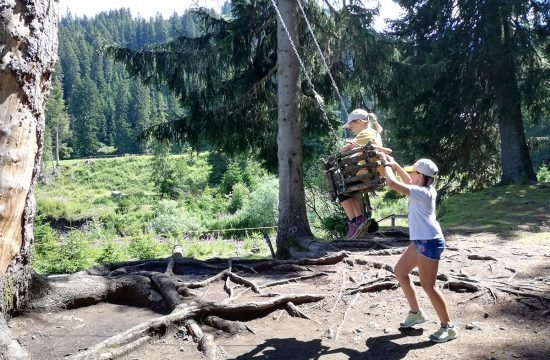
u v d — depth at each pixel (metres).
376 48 9.78
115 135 84.44
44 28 4.29
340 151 4.61
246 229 18.34
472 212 12.20
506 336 4.09
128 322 4.92
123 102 84.62
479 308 4.83
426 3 16.11
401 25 16.77
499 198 13.52
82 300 5.38
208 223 22.52
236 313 4.83
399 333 4.27
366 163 4.39
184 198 33.41
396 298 5.27
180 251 13.30
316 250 8.46
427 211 3.84
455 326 4.10
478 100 15.62
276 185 22.30
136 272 6.23
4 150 4.06
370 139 4.48
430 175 3.88
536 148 17.98
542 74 14.51
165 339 4.28
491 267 6.37
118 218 28.12
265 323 4.77
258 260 7.26
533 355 3.69
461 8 15.45
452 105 15.70
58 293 5.21
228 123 10.88
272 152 11.98
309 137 12.91
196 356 3.93
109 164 58.16
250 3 10.42
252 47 10.95
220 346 4.15
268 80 10.84
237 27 10.52
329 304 5.21
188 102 10.84
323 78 11.08
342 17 9.70
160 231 20.89
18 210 4.29
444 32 15.81
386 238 9.27
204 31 11.14
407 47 14.87
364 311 4.95
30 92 4.18
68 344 4.27
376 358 3.80
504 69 14.92
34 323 4.75
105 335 4.51
